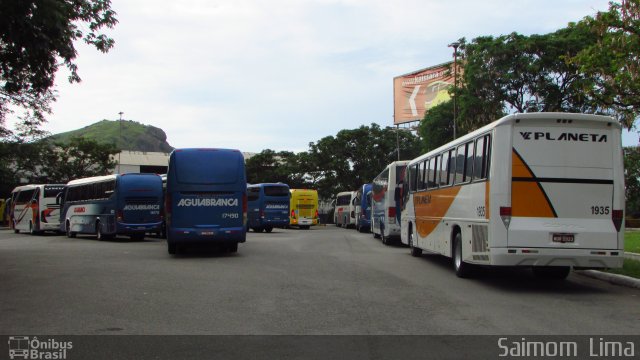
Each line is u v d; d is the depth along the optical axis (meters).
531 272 13.16
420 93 48.03
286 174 57.16
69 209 29.66
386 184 23.14
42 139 40.62
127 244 22.83
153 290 9.98
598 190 10.05
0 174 47.44
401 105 49.47
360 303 8.76
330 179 54.78
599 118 10.03
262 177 59.16
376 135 54.78
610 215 10.04
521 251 9.83
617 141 10.16
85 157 50.56
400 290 10.14
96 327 7.08
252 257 16.36
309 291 9.91
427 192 15.51
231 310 8.16
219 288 10.23
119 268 13.39
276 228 46.91
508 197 9.94
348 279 11.55
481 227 10.63
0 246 21.45
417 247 16.78
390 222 22.17
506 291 10.18
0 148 39.12
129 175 24.62
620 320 7.59
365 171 54.12
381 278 11.78
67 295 9.45
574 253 9.86
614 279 11.36
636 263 13.16
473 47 27.23
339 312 8.04
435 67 46.91
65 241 25.53
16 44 10.91
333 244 22.53
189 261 15.16
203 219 16.59
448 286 10.77
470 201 11.36
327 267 13.73
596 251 9.88
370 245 22.52
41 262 14.79
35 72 12.02
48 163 48.84
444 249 13.48
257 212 37.12
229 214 16.77
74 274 12.20
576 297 9.55
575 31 25.23
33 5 10.16
